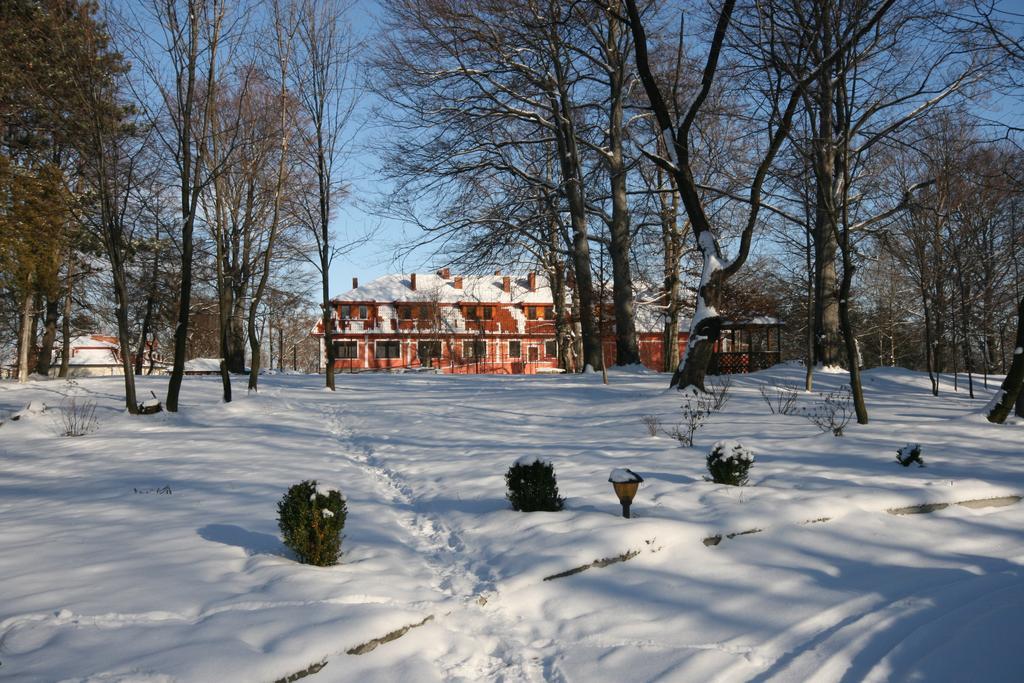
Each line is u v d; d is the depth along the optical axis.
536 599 5.50
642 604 5.38
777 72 14.21
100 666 3.93
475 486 9.02
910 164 25.09
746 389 20.31
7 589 5.23
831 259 25.48
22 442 14.52
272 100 24.88
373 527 7.37
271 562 5.93
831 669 4.36
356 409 20.27
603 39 25.25
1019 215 25.62
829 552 6.46
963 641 4.73
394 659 4.41
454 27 23.47
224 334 21.53
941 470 9.05
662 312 39.41
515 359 64.50
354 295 63.91
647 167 28.84
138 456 12.45
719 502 7.51
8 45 16.89
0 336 44.28
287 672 3.99
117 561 5.95
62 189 19.92
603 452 10.90
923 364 51.91
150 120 18.02
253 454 12.43
